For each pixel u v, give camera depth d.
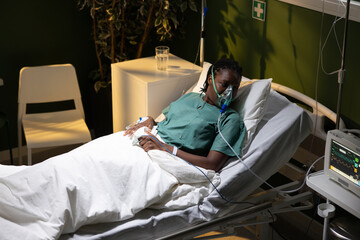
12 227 1.83
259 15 2.89
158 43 3.83
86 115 3.98
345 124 2.53
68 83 3.35
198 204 2.16
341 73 2.11
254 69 3.06
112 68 3.15
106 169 2.11
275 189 2.36
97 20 3.59
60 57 3.67
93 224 2.02
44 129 3.21
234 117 2.37
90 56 3.80
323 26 2.52
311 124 2.45
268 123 2.44
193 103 2.56
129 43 3.83
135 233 2.01
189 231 2.07
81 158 2.11
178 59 3.27
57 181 1.99
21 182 2.00
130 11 3.66
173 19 3.35
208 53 3.42
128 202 2.08
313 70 2.65
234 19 3.10
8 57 3.45
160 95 2.94
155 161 2.24
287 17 2.72
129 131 2.51
